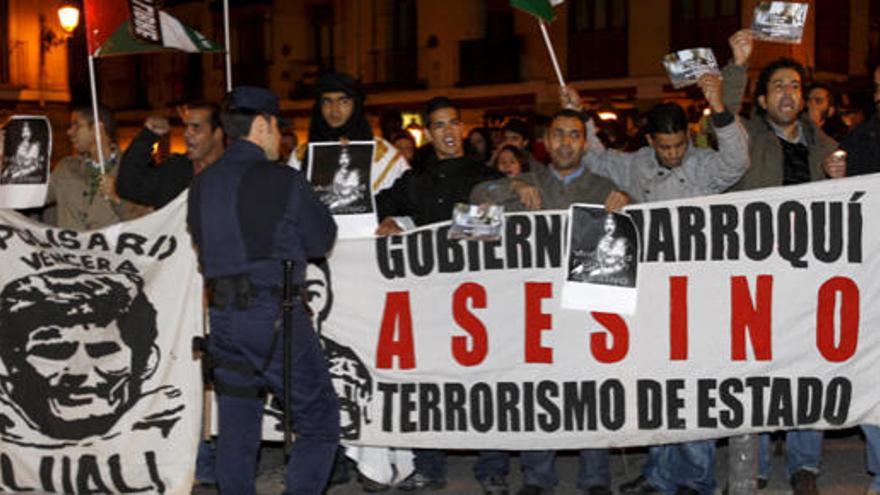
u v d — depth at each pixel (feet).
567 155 20.27
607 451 21.13
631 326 19.81
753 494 20.06
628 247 19.67
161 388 20.47
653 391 19.83
